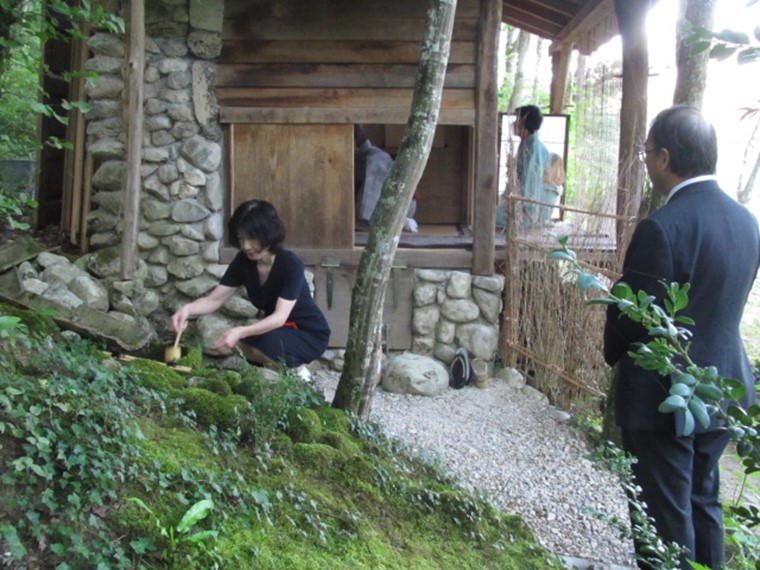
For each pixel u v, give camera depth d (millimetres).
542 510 3521
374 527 2553
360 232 6078
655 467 2615
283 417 2924
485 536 2695
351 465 2744
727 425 1710
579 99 7996
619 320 2539
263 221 3811
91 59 5238
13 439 2223
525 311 5590
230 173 5516
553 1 7402
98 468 2184
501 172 7047
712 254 2461
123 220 5184
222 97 5426
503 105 15453
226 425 2797
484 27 5348
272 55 5391
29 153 6711
